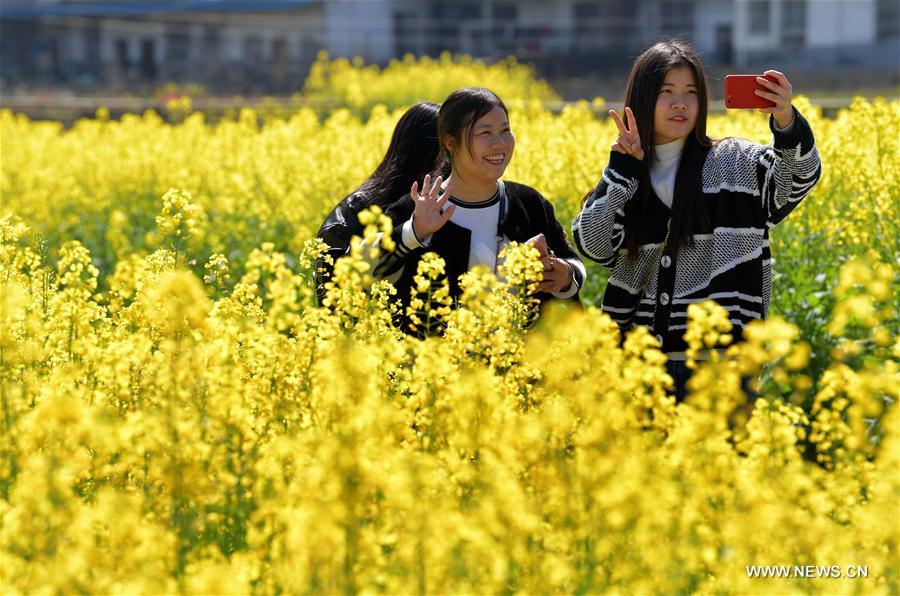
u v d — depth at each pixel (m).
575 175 21.47
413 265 13.94
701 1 113.81
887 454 9.95
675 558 8.60
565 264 13.57
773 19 106.25
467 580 8.09
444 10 117.12
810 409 17.16
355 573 8.45
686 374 13.28
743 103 13.10
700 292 13.34
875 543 9.18
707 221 13.23
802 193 13.29
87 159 32.41
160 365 11.34
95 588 8.16
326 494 8.70
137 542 8.66
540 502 9.50
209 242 22.98
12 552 8.58
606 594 8.41
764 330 10.69
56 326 13.15
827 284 18.31
